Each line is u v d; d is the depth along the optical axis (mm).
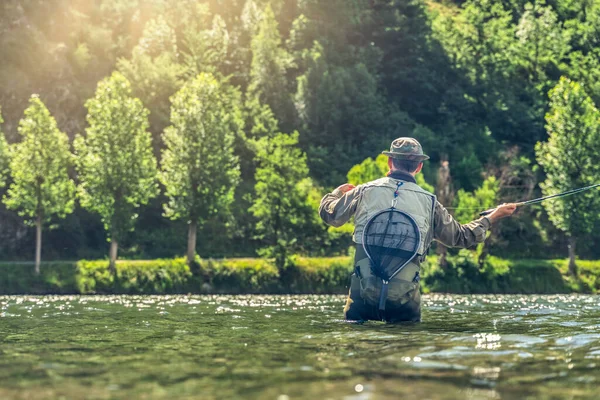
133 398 2773
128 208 43031
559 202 46438
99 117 43750
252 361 3820
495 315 8883
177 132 45375
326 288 40188
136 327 6633
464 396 2822
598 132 46656
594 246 63062
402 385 3049
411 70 95688
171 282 39406
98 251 59188
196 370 3510
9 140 64188
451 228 6906
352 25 101062
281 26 111875
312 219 44344
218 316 8727
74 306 14617
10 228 58312
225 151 45469
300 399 2715
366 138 84125
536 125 88188
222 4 122000
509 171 62875
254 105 79562
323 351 4246
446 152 79250
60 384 3131
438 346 4453
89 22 84250
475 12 111188
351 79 86875
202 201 44094
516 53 98562
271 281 40094
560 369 3564
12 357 4148
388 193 6820
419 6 107000
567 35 99438
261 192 44219
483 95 92938
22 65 65938
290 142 44656
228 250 59438
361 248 6793
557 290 42625
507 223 61281
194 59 91062
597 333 5445
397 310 6746
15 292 37344
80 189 44094
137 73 75875
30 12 69188
